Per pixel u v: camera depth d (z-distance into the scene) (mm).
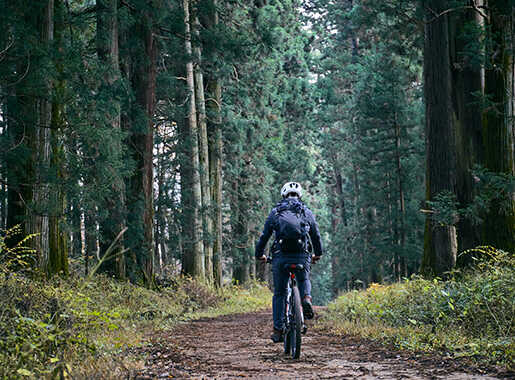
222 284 30359
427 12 17703
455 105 17453
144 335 10023
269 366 6355
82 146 13477
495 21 14766
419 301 10844
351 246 50031
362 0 24672
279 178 42438
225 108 32250
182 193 25016
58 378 4668
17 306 6855
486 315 8086
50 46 12273
